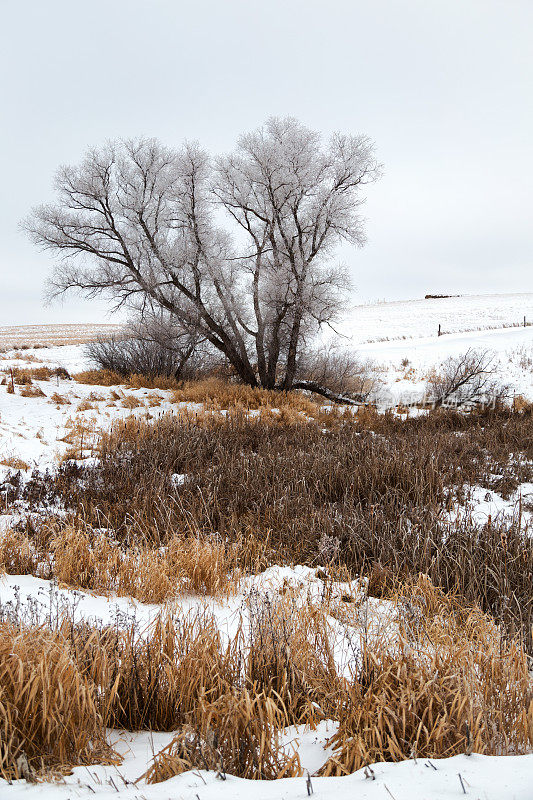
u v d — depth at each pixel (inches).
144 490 301.7
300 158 721.6
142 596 183.0
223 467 348.2
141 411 607.8
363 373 896.9
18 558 212.1
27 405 602.5
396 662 104.6
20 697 89.4
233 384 774.5
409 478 303.9
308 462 353.7
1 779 79.5
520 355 1027.3
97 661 105.5
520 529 231.8
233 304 772.6
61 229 709.3
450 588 190.1
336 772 82.4
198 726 95.0
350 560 223.6
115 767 86.4
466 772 75.4
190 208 738.8
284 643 116.3
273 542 242.8
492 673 105.7
